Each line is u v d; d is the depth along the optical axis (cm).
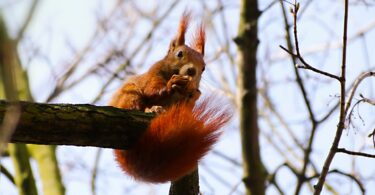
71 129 745
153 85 1014
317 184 847
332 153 838
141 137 805
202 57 1109
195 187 865
